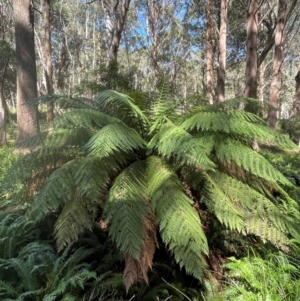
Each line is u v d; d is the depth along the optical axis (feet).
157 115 8.06
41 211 5.93
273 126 33.40
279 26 34.47
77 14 86.02
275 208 6.52
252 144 7.85
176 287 6.55
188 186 7.02
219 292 6.41
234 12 57.00
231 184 6.79
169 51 79.41
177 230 5.52
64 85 81.15
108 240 7.18
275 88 35.04
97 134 5.97
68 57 86.99
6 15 59.52
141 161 7.26
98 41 81.20
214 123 6.49
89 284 6.18
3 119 30.76
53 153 7.43
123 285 6.14
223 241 7.34
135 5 65.51
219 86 37.17
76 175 5.97
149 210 6.04
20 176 7.18
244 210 6.46
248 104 8.22
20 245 7.63
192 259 5.43
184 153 6.01
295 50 79.87
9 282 6.33
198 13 58.75
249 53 25.98
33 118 23.79
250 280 6.18
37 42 79.41
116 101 7.13
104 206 6.19
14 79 44.01
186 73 98.89
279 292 5.91
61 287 5.66
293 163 20.36
